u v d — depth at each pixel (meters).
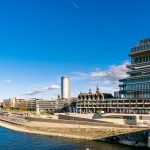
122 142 147.62
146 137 140.12
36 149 134.50
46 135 186.50
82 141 158.38
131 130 155.88
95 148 135.62
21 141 159.25
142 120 184.12
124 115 195.75
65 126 196.50
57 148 136.25
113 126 176.88
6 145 145.88
